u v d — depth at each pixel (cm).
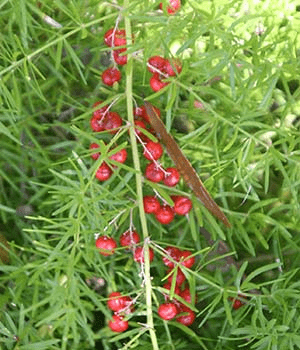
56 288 30
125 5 28
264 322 30
